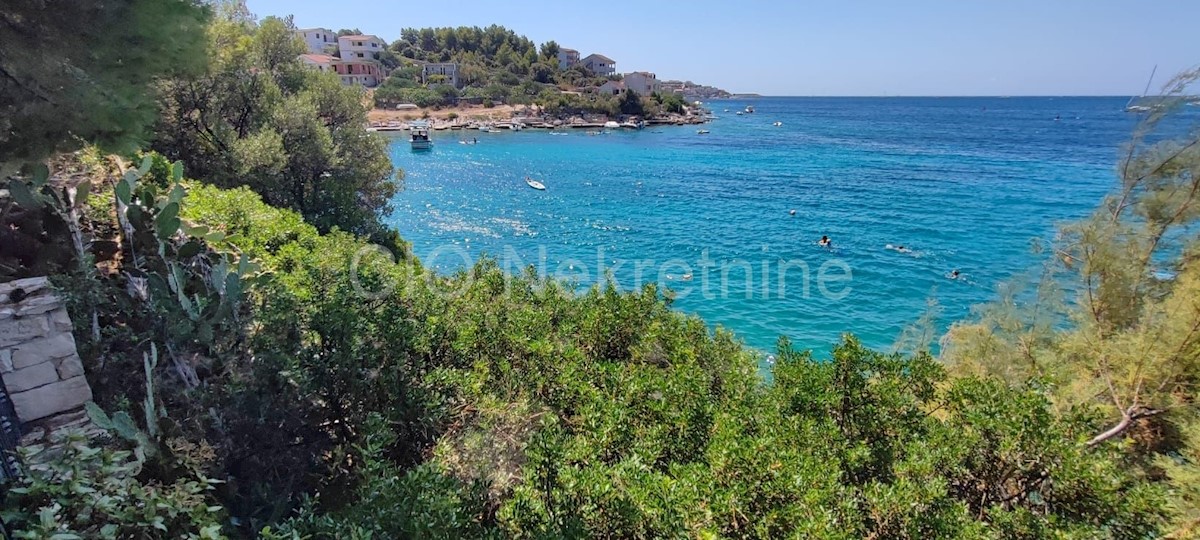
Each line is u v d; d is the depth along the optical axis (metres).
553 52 154.12
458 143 76.31
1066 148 73.25
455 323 9.20
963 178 51.66
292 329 7.13
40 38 5.37
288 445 6.39
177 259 7.50
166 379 6.59
